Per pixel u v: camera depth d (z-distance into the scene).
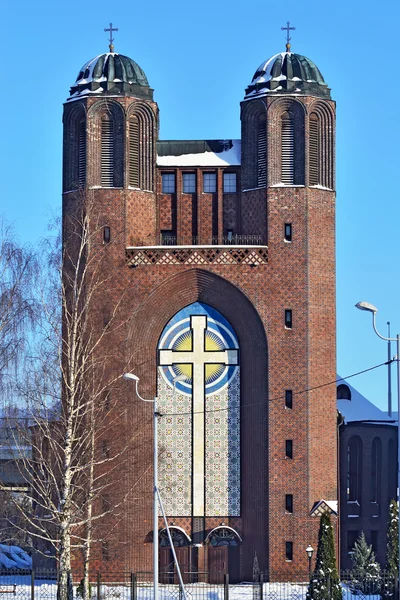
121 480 90.19
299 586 88.56
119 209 92.75
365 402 109.06
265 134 93.50
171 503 92.19
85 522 77.38
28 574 94.69
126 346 91.38
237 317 92.94
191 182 95.94
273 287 92.25
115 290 92.00
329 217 93.69
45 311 79.00
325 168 94.06
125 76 94.44
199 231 95.25
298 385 91.56
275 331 91.94
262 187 93.38
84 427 83.81
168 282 92.31
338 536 91.19
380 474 105.44
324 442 91.94
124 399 90.44
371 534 103.88
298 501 90.62
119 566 90.12
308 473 90.81
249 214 94.06
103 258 91.88
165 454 92.56
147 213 94.06
